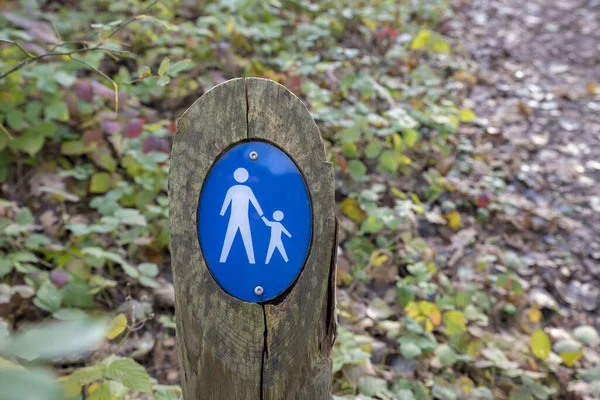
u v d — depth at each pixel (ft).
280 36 14.37
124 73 10.98
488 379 7.95
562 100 16.16
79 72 11.41
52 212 8.97
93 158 9.62
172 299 8.20
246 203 4.06
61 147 9.91
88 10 13.01
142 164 9.22
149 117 10.84
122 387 5.81
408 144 11.63
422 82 14.82
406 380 7.49
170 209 4.08
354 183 10.95
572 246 11.11
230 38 13.15
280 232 4.09
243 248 4.09
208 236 4.08
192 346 4.30
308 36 13.93
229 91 4.00
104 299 8.08
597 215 12.01
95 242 8.67
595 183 12.92
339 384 7.09
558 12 22.57
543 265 10.52
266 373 4.27
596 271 10.61
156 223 9.15
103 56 11.94
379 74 14.40
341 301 8.72
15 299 7.26
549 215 11.69
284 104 4.02
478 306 9.12
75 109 9.96
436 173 11.65
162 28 12.76
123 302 8.11
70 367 6.89
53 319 7.28
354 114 11.34
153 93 11.24
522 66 18.02
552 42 19.93
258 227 4.08
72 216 9.24
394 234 10.22
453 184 11.83
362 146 11.84
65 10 12.73
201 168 4.04
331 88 13.14
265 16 14.58
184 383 4.57
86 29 12.34
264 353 4.23
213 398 4.41
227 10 14.53
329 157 10.66
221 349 4.23
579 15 22.40
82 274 7.90
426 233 10.78
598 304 9.86
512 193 12.35
